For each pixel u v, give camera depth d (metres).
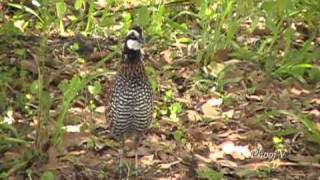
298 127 11.78
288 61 13.27
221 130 11.74
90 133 11.41
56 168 10.56
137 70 9.87
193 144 11.34
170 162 10.89
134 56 9.82
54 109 12.02
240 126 11.83
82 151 11.05
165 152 11.09
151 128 11.57
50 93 12.50
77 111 12.04
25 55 13.61
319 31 14.66
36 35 14.31
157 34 14.21
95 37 14.34
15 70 12.95
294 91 12.87
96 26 14.53
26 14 14.84
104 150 11.14
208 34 13.91
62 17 14.76
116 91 9.98
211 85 12.95
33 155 10.71
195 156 11.04
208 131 11.70
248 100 12.59
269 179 10.54
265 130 11.69
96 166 10.76
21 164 10.45
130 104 9.95
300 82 13.05
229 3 13.50
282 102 12.40
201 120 11.95
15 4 15.09
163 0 15.30
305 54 13.50
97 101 12.32
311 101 12.59
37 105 12.03
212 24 14.51
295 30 14.59
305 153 11.20
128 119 10.05
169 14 15.15
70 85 10.83
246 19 14.66
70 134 11.28
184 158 10.98
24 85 12.57
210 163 10.88
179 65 13.55
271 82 13.05
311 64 13.73
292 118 11.97
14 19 14.51
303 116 11.56
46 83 12.67
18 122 11.56
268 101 12.46
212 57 13.60
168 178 10.57
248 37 14.45
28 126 11.41
